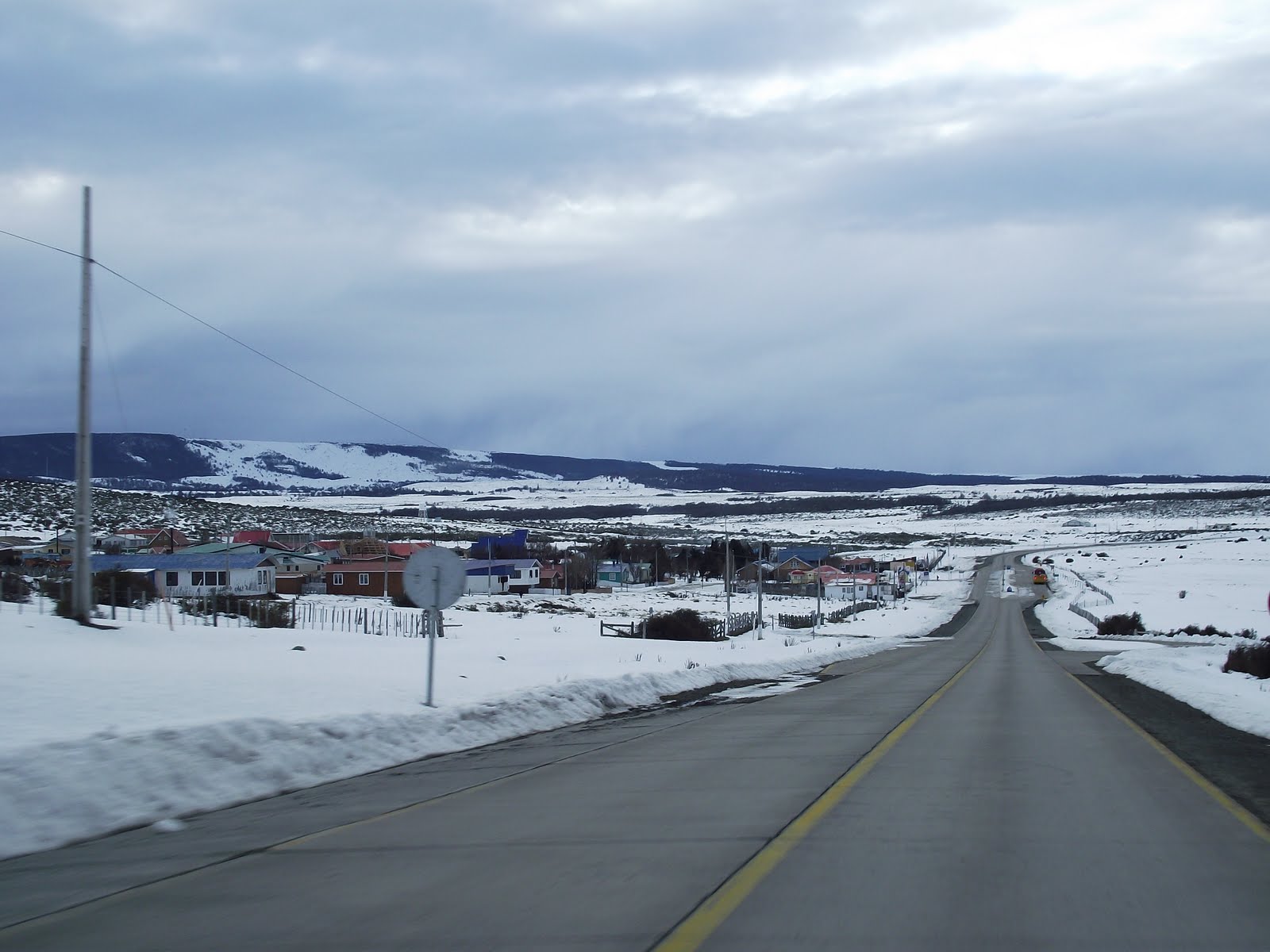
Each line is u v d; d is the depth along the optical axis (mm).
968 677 30141
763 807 9773
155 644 20734
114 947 5836
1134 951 5641
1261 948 5695
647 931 5973
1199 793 10469
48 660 16234
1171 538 199500
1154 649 46125
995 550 190875
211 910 6535
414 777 11953
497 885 7012
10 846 8148
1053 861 7617
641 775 11883
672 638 47656
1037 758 13055
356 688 17031
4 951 5785
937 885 6934
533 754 13953
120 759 9828
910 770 12016
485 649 30047
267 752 11500
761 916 6242
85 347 21203
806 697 23391
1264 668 26516
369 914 6391
